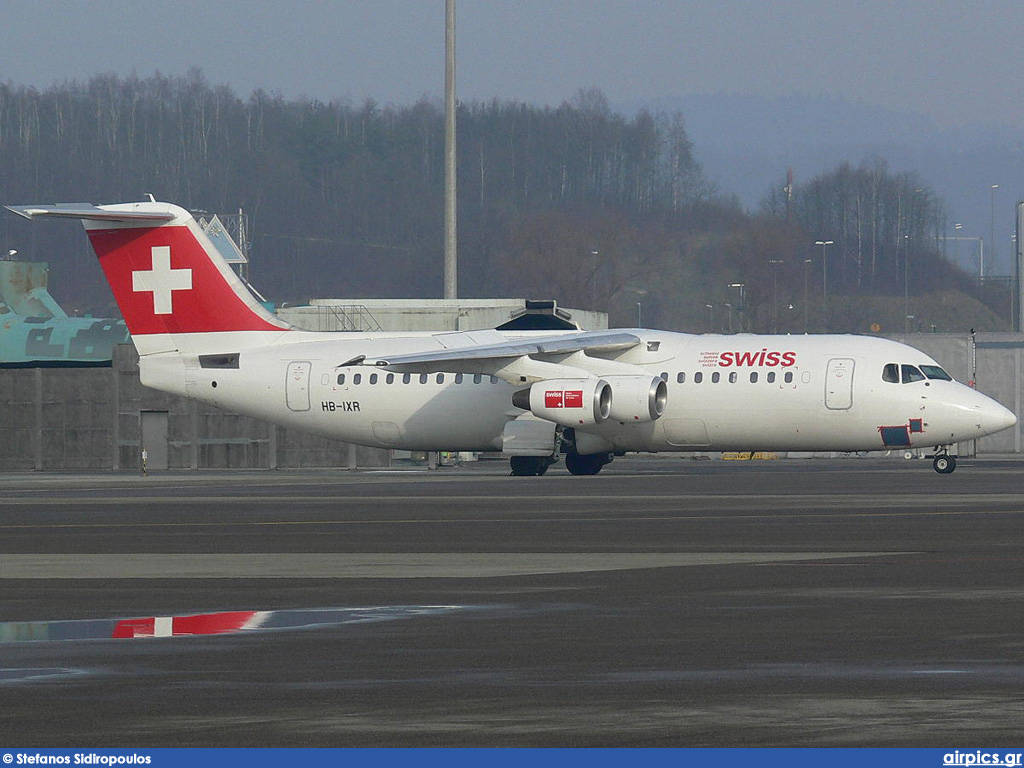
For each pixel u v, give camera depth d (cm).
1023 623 5375
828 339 17738
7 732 3688
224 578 7106
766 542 8625
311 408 18888
